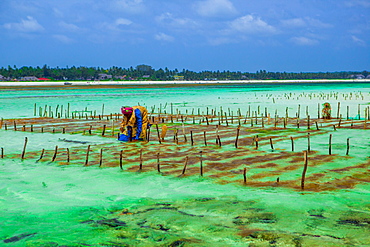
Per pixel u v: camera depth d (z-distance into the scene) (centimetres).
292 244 685
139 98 6512
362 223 778
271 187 1044
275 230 752
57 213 879
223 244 696
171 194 1004
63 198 991
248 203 915
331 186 1040
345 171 1196
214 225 786
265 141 1825
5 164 1373
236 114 3575
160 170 1255
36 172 1258
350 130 2206
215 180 1127
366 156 1421
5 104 4972
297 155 1452
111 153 1553
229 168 1261
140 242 718
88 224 810
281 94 7850
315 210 858
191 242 709
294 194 976
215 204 915
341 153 1486
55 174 1230
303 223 784
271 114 3475
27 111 3978
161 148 1653
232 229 763
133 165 1332
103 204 938
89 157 1477
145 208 904
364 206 879
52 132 2252
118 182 1131
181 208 896
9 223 821
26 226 803
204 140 1855
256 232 745
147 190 1047
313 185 1053
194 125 2564
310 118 3047
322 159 1373
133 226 796
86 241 726
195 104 4919
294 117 3141
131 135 1888
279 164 1303
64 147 1722
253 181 1107
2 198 991
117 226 797
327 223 781
